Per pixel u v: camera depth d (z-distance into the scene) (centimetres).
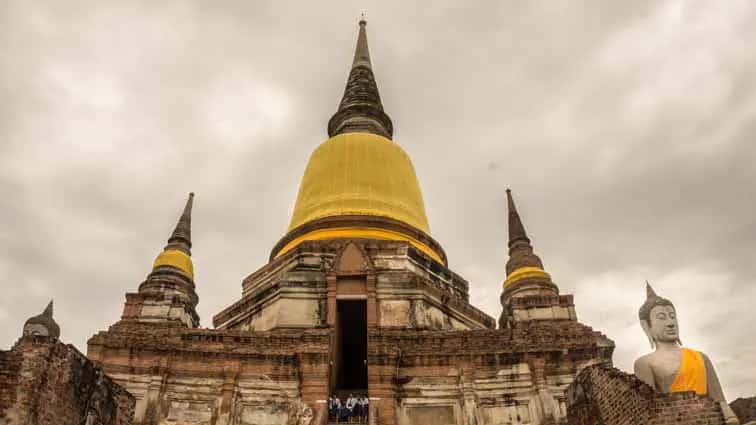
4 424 1316
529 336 2488
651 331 1522
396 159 3681
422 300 2756
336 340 2672
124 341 2423
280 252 3334
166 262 3177
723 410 1301
